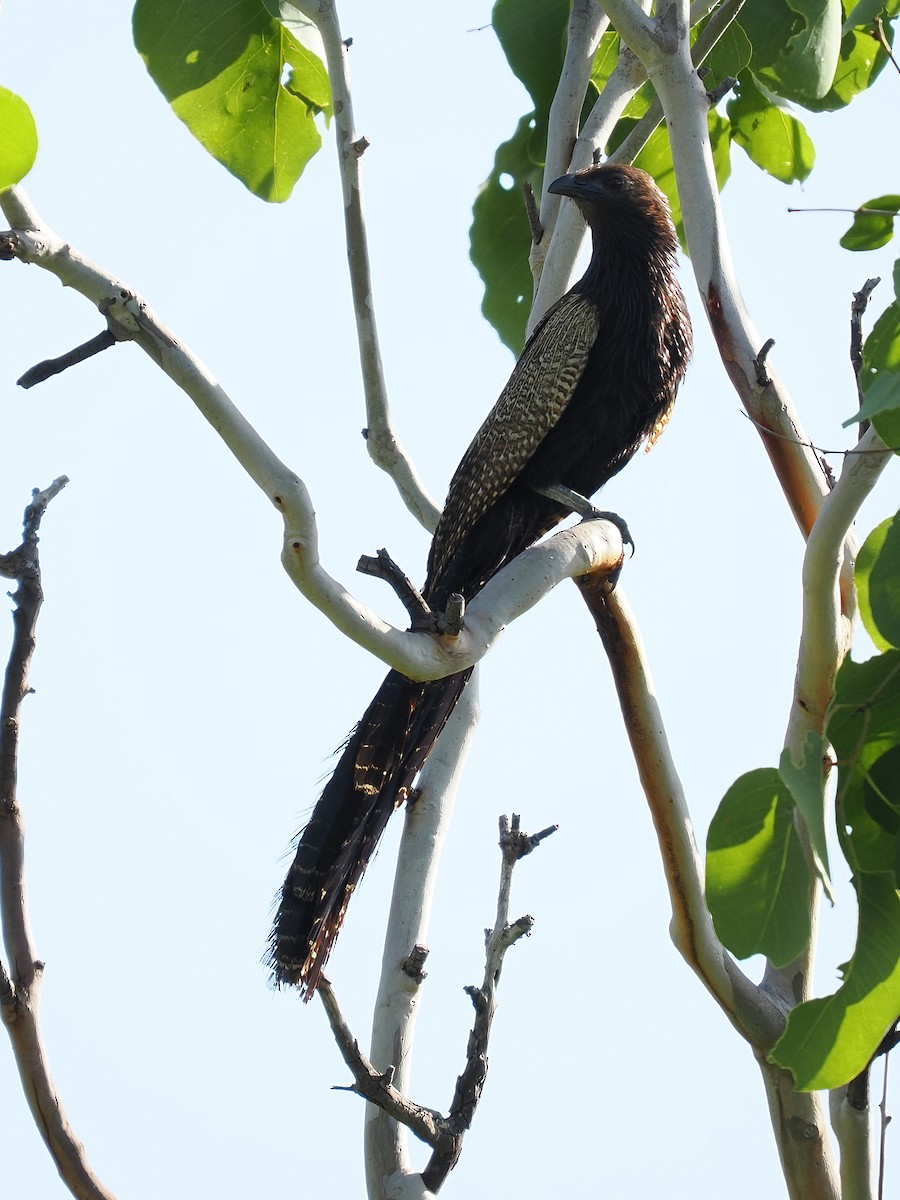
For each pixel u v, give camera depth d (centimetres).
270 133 1320
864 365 775
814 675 895
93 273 686
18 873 822
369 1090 845
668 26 985
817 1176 944
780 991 973
